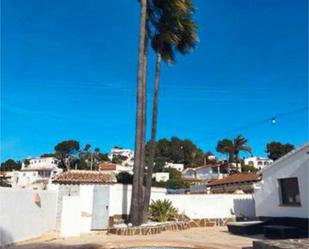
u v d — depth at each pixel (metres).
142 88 23.22
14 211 16.38
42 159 117.81
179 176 81.50
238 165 87.88
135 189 21.86
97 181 24.34
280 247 10.56
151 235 19.70
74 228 20.11
